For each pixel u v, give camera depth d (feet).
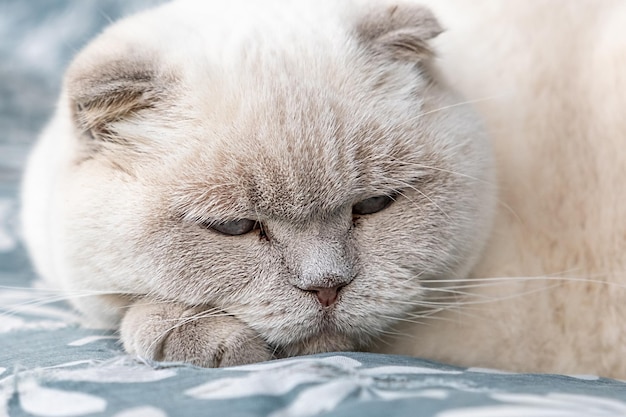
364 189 1.05
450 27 1.26
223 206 1.02
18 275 1.57
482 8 1.29
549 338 1.16
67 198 1.11
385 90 1.10
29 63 2.72
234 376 0.89
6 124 2.45
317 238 1.05
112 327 1.19
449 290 1.11
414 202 1.09
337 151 1.03
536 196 1.19
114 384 0.89
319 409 0.80
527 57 1.24
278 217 1.03
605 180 1.15
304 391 0.83
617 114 1.16
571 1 1.25
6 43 2.79
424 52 1.15
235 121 1.03
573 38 1.23
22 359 1.04
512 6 1.27
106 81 1.06
